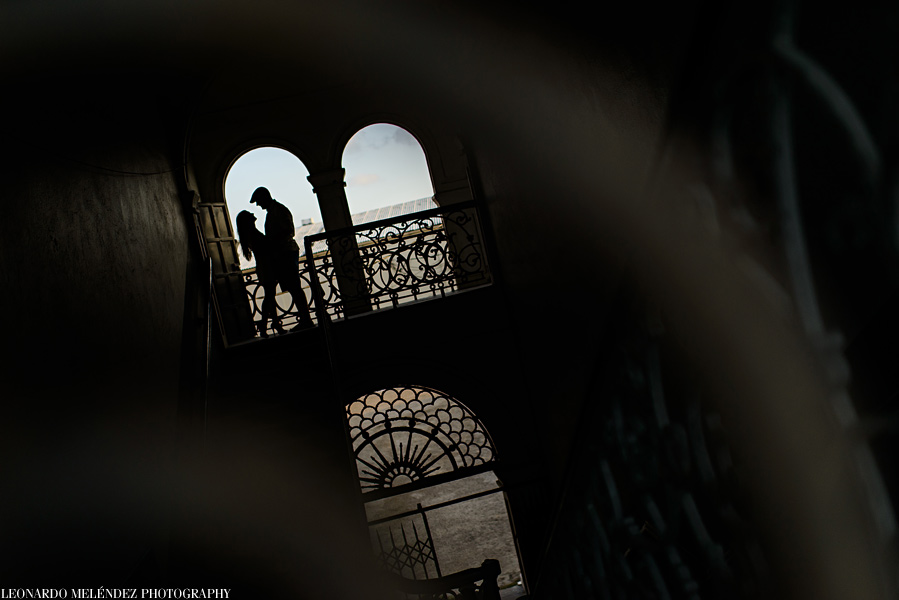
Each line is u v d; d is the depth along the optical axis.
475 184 7.96
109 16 5.29
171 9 6.15
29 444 2.80
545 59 4.23
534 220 5.53
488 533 11.22
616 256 3.54
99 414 3.64
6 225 3.09
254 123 9.66
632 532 2.27
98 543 3.31
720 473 1.64
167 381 5.07
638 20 2.69
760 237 1.26
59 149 4.09
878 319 0.93
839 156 1.15
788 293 1.20
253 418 6.27
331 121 9.77
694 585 1.95
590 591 2.92
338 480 6.00
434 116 8.98
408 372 7.79
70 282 3.69
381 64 8.48
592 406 2.18
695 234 1.52
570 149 4.15
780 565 1.42
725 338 1.50
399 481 13.45
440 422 7.86
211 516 5.46
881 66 1.02
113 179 5.09
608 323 1.88
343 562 5.71
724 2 1.09
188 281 6.53
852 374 1.01
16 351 2.87
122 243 4.85
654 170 1.48
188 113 7.67
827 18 1.14
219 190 9.48
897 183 0.90
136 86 6.53
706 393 1.66
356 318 7.78
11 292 2.96
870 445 0.99
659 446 1.94
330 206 9.80
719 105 1.25
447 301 7.83
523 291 6.77
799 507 1.29
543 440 7.46
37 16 4.05
